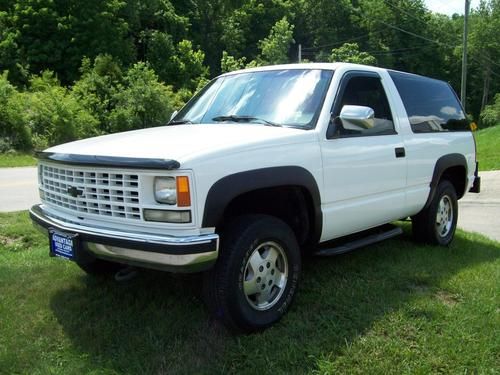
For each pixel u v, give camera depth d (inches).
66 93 1305.4
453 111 253.1
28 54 1493.6
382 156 188.2
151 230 129.8
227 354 133.4
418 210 220.2
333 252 174.7
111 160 131.7
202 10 2383.1
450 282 183.6
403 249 226.7
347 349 134.3
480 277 191.3
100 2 1603.1
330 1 2797.7
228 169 134.3
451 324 150.3
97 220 139.3
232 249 137.4
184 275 181.8
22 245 235.6
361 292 171.3
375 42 2805.1
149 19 2012.8
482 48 2738.7
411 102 217.9
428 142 218.5
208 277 137.6
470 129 266.5
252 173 139.1
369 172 182.1
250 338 141.0
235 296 137.4
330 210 167.3
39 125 1000.2
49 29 1540.4
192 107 199.8
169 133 158.2
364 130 184.7
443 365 130.0
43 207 162.1
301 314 155.7
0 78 1043.9
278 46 2132.1
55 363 130.6
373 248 226.7
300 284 179.0
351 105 174.6
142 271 187.0
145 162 126.5
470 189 266.7
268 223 146.0
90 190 139.3
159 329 145.3
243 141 141.5
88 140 163.3
